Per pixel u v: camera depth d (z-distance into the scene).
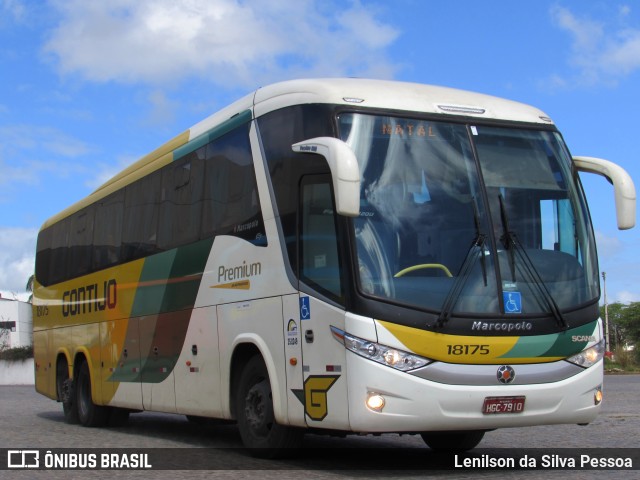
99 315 15.07
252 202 9.95
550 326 8.48
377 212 8.34
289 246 9.11
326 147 8.14
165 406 12.20
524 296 8.48
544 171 9.23
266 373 9.59
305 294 8.73
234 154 10.53
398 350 7.93
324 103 8.81
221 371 10.51
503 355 8.22
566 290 8.71
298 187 9.03
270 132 9.67
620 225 9.10
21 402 24.33
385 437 12.61
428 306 8.09
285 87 9.59
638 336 71.81
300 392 8.75
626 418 14.98
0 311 70.25
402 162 8.62
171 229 12.32
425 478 8.21
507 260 8.56
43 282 18.84
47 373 18.03
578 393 8.55
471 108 9.23
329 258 8.45
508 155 9.10
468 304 8.22
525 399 8.24
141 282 13.27
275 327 9.27
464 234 8.52
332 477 8.30
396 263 8.20
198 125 11.91
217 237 10.80
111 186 15.17
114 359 14.25
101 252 15.25
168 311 12.18
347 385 8.02
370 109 8.76
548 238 8.91
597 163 9.42
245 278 9.99
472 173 8.82
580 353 8.62
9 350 49.41
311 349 8.59
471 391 8.03
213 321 10.75
